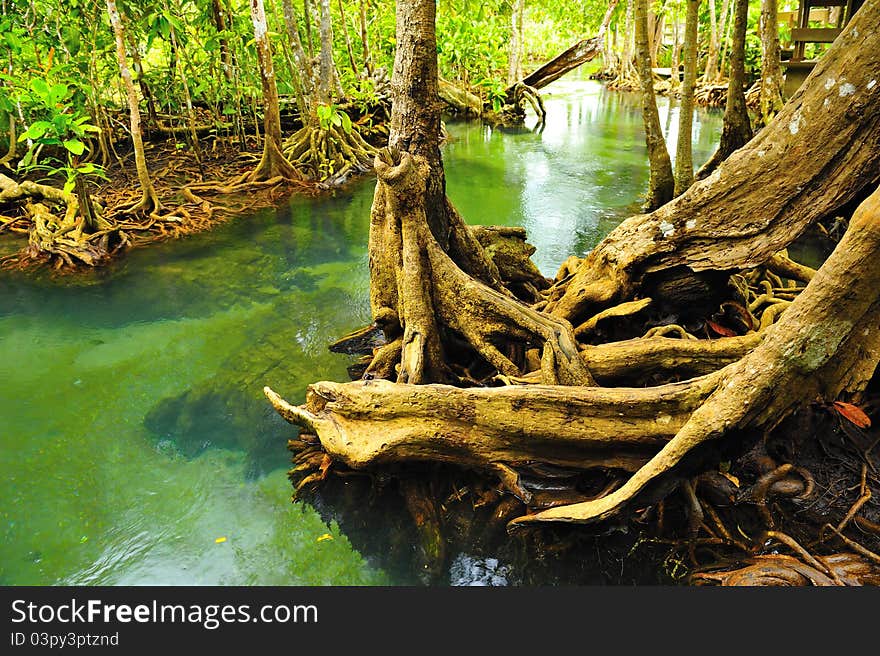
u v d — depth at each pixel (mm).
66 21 10656
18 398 4996
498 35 20094
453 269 4562
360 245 8492
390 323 5004
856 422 3703
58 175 11281
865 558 3186
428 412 3656
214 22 13055
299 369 5332
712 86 21406
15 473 4164
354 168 12539
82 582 3363
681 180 8883
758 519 3545
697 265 4480
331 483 4074
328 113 11258
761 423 3213
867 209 2795
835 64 3869
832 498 3582
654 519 3619
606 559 3445
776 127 4133
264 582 3379
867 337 3068
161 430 4598
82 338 5957
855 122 3809
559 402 3537
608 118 19953
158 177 11297
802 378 3133
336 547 3602
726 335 4766
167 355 5625
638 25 8242
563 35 37594
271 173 11422
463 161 13484
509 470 3662
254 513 3848
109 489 4035
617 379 4172
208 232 9047
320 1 12984
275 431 4582
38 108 7539
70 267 7711
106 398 4992
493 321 4492
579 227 8852
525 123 19109
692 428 3158
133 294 6949
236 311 6496
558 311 4891
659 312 4887
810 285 3035
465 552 3545
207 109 16125
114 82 14719
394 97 4688
